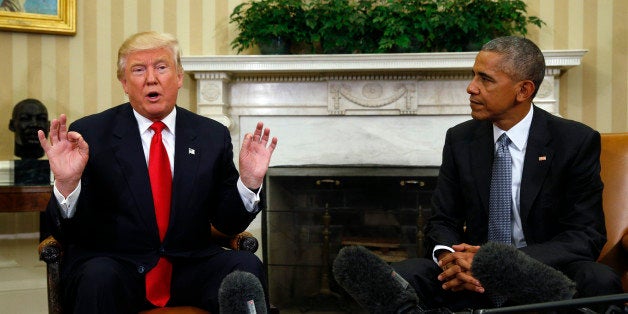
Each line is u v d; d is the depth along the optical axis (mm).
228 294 791
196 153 1984
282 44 3480
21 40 3475
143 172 1912
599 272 1570
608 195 2168
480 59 1870
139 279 1825
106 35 3627
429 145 3566
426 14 3342
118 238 1867
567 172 1864
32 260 3406
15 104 3455
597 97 3549
